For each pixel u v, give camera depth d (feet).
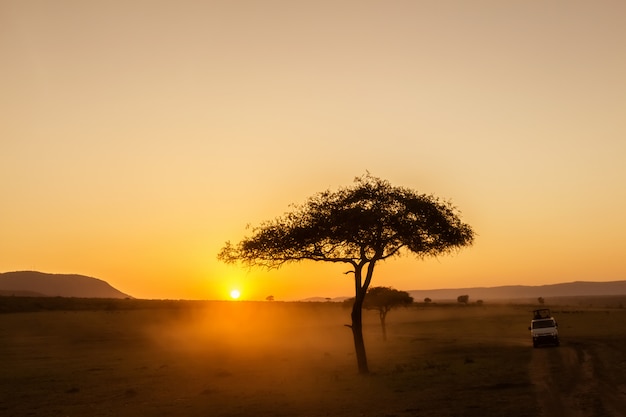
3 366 156.97
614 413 54.70
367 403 70.54
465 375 95.30
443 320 405.59
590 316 352.28
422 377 96.12
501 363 114.93
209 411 71.05
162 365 153.28
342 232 101.30
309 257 107.96
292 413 66.13
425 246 105.81
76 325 326.03
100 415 72.74
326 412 65.41
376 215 99.25
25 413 77.61
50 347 231.91
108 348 230.89
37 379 123.54
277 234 106.32
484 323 354.13
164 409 75.00
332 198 105.40
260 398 81.00
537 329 163.53
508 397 68.33
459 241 105.29
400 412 62.08
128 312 429.38
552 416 54.85
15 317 342.64
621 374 85.97
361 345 108.99
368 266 108.06
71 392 99.66
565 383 78.54
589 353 128.88
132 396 90.99
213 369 137.49
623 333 212.64
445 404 65.62
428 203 102.63
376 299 246.68
